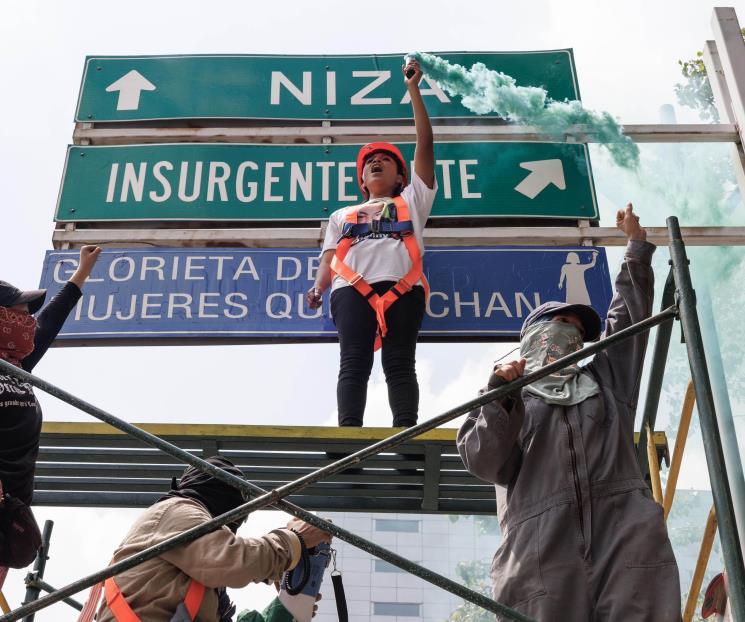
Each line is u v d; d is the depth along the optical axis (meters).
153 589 3.64
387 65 8.16
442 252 7.23
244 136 7.75
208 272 7.14
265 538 3.83
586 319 4.74
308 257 7.24
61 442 5.83
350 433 5.72
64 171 7.58
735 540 3.59
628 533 3.90
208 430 5.72
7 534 4.59
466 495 6.23
